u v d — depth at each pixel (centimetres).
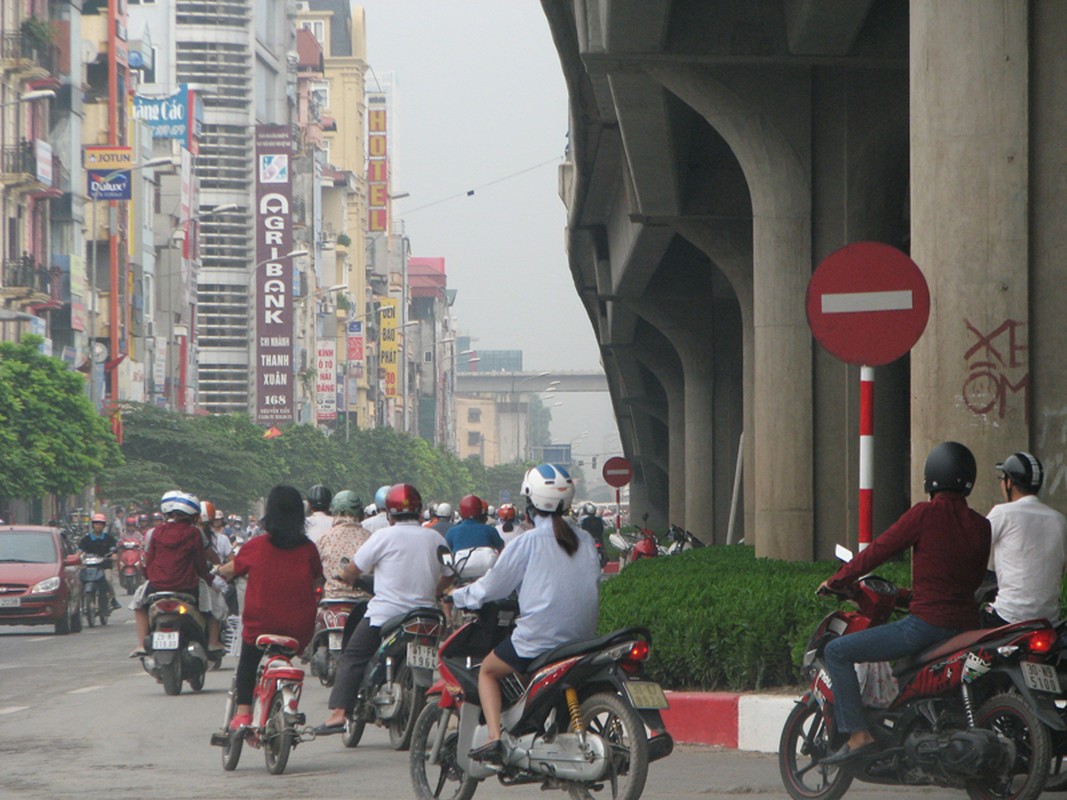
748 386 7456
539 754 1677
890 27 4781
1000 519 1720
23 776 2202
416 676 2395
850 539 5184
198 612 3428
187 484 15100
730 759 2198
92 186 14538
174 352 19512
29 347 10306
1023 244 2662
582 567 1717
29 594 5525
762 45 4862
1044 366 2653
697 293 10475
